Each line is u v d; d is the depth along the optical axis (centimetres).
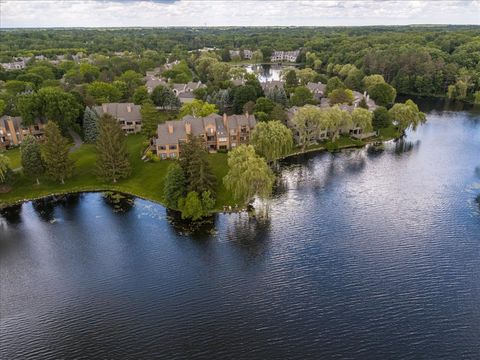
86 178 8994
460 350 4547
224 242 6650
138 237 6831
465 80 17462
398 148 11231
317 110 10775
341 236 6775
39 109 11194
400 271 5866
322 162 10181
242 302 5319
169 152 10012
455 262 6050
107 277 5850
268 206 7819
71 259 6284
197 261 6178
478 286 5547
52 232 7038
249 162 7288
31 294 5538
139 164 9681
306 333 4809
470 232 6831
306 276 5791
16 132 11025
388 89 15438
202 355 4538
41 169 8556
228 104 14588
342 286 5578
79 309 5253
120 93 15188
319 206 7819
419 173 9431
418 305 5216
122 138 9088
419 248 6406
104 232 7000
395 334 4772
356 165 9975
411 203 7906
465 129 13000
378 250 6372
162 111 14612
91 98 12925
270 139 9312
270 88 16312
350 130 11969
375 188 8619
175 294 5484
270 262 6125
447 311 5112
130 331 4888
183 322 5006
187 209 7225
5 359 4538
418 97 18225
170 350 4612
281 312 5138
